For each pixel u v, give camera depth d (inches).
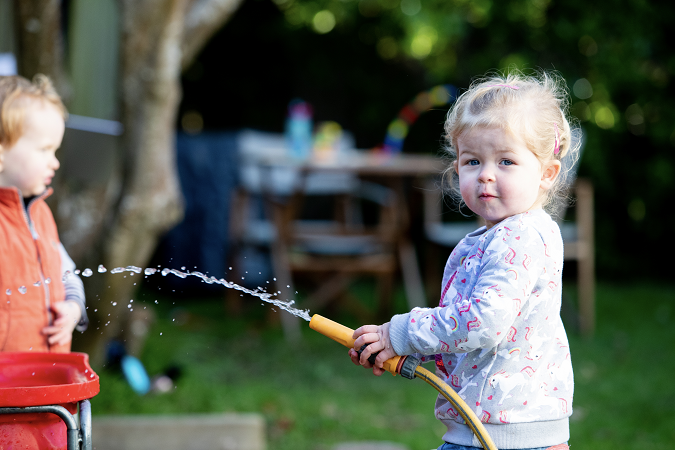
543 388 72.1
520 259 70.9
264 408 180.5
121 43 153.9
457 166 81.5
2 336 89.6
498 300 69.0
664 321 301.9
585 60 389.4
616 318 305.9
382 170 244.5
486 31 388.8
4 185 92.4
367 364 72.7
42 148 93.0
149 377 192.7
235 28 409.4
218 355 230.4
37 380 80.0
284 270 267.0
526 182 73.7
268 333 263.1
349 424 172.1
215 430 154.2
